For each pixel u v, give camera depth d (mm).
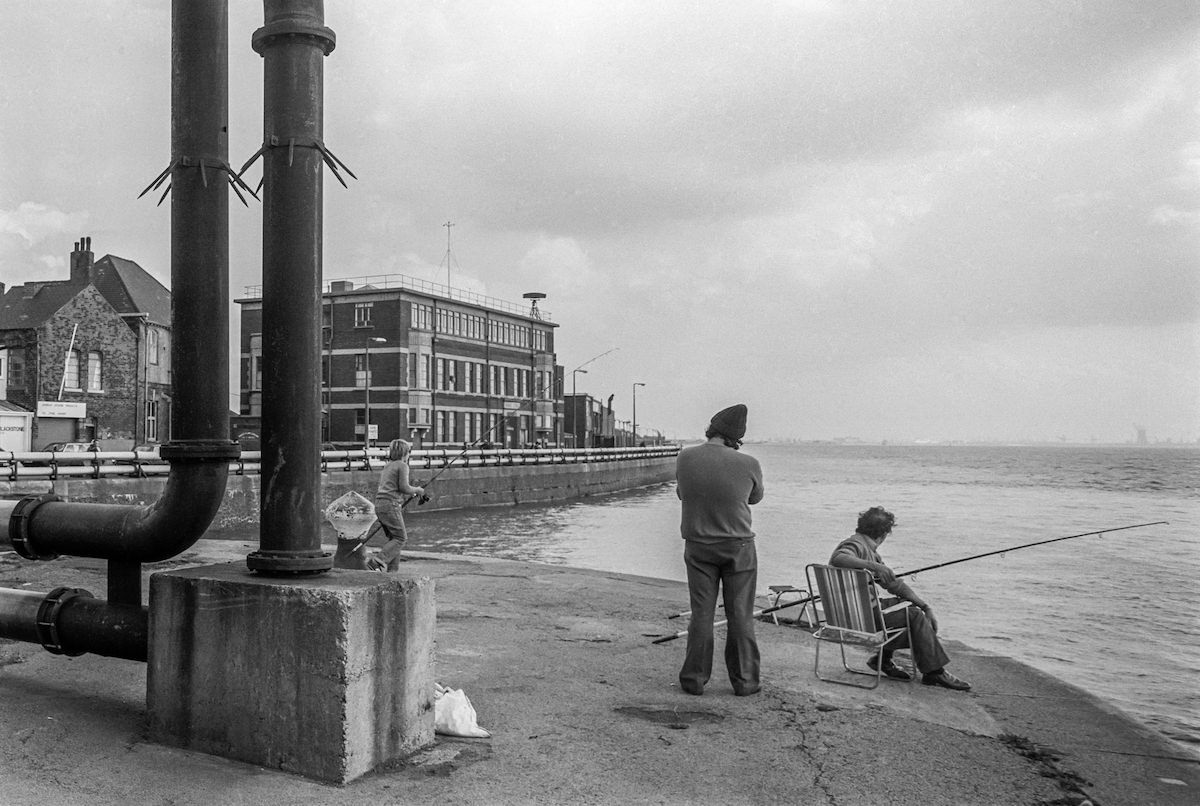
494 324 66875
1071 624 13648
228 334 4641
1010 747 4961
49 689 5395
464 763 4324
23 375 40375
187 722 4359
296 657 4082
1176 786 4430
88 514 4852
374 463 40562
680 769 4344
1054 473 124562
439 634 7469
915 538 30828
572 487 57531
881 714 5438
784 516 40438
